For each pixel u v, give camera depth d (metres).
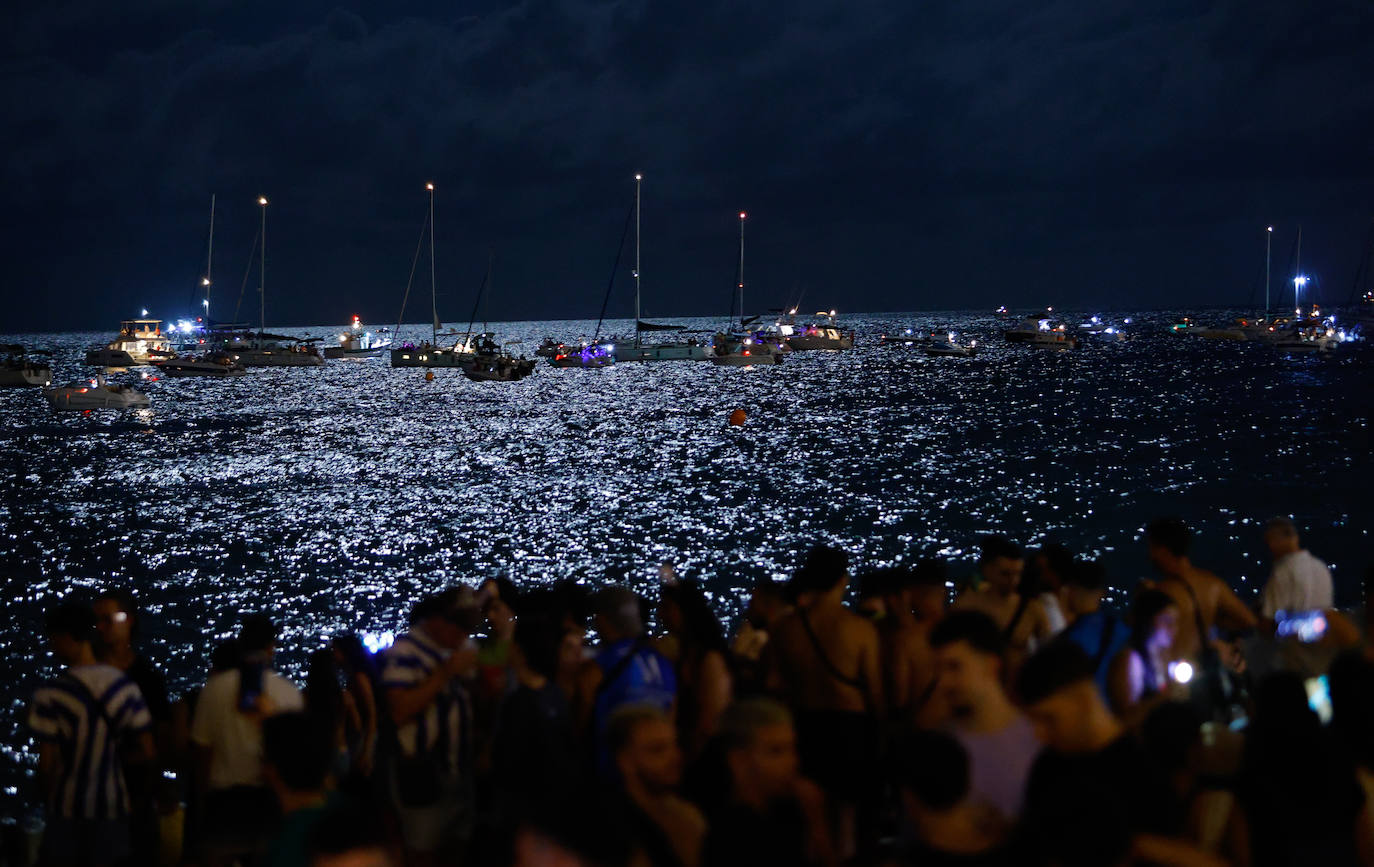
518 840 3.24
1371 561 28.42
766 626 7.05
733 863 3.68
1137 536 32.06
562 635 5.71
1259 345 144.50
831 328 154.25
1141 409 68.19
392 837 4.39
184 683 21.52
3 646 23.19
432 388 96.94
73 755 5.84
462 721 5.75
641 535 34.06
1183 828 3.78
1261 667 6.84
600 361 120.62
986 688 4.35
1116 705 5.43
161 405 82.81
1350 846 3.78
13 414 76.56
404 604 26.91
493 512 38.00
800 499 39.59
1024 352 141.88
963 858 3.57
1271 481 40.62
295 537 34.28
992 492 40.03
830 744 5.50
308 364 130.88
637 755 4.14
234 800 5.49
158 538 34.50
